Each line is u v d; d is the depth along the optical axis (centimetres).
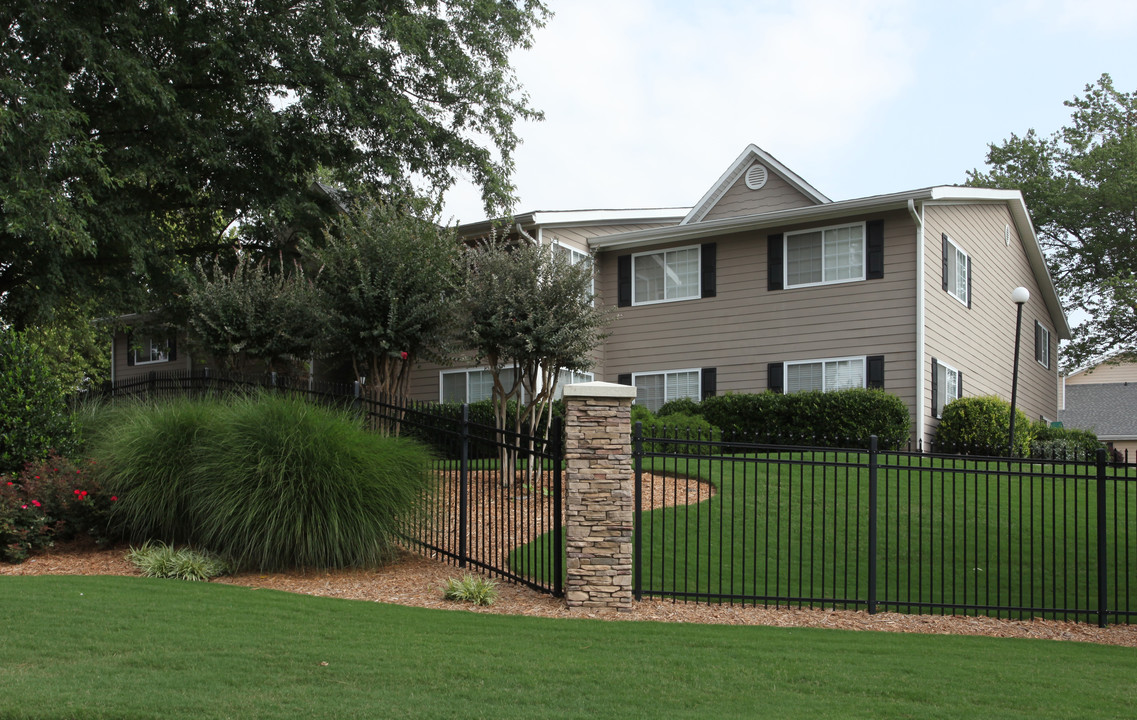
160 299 1800
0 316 1856
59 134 1391
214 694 498
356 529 895
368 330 1380
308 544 874
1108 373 4256
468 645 631
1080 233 3688
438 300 1393
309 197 1902
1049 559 1023
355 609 739
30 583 782
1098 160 3544
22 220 1366
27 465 1043
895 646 692
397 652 603
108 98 1697
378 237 1398
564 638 668
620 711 496
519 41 1923
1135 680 614
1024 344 2502
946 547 1044
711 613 818
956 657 662
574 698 518
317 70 1734
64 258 1639
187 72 1728
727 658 625
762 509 1158
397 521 931
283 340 1543
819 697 539
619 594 802
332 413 988
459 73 1825
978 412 1705
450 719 472
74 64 1586
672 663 605
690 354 1984
